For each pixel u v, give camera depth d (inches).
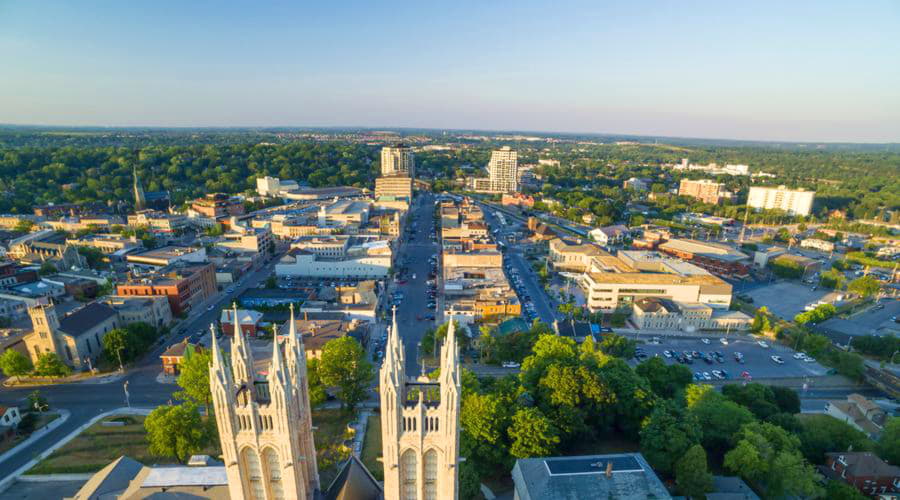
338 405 6067.9
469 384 5196.9
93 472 4682.6
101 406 5944.9
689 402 5423.2
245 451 2716.5
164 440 4483.3
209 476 3508.9
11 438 5226.4
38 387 6353.3
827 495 4357.8
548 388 5231.3
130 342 6820.9
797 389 6939.0
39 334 6540.4
